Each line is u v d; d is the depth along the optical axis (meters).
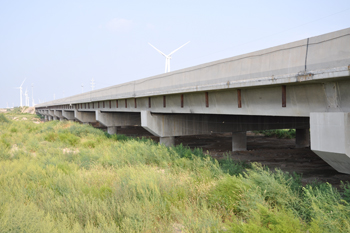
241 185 9.48
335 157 9.48
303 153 24.69
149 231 7.33
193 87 16.73
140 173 12.43
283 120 26.52
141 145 20.95
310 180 14.65
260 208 7.53
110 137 30.84
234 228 6.72
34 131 35.16
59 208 8.70
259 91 13.36
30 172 13.17
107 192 10.11
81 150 21.41
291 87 11.61
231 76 13.81
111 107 34.78
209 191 9.98
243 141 26.86
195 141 35.78
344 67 8.52
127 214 7.96
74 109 54.34
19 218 6.55
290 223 6.63
